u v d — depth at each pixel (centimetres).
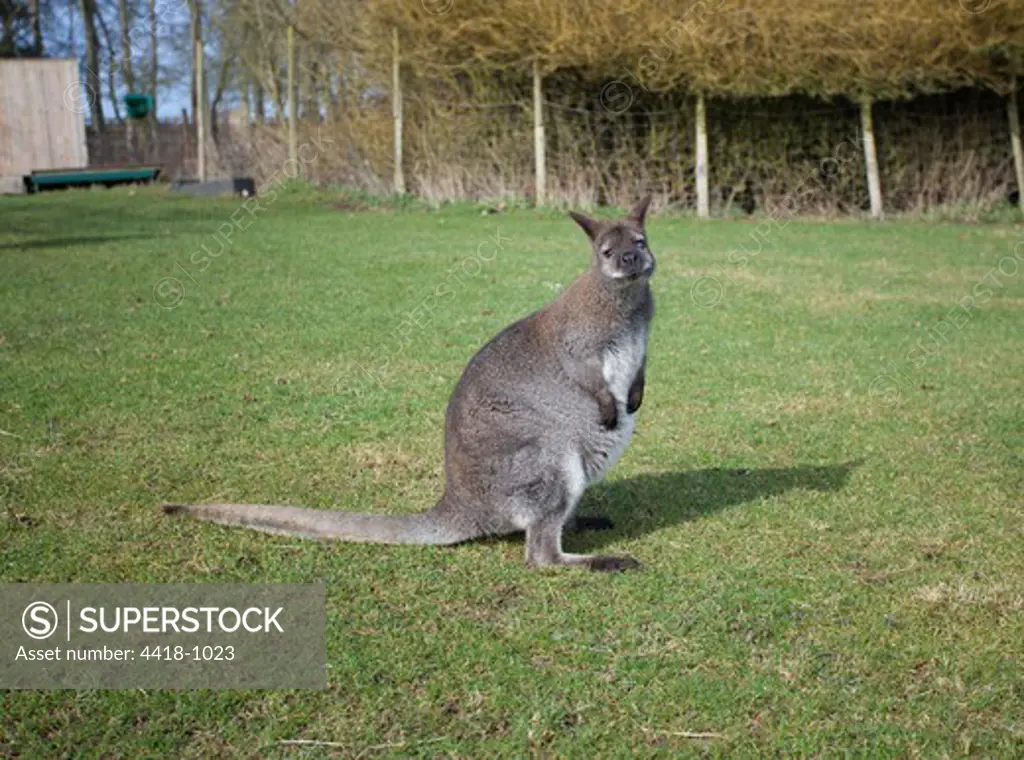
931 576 468
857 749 342
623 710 364
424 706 367
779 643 408
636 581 461
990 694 371
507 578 466
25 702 370
